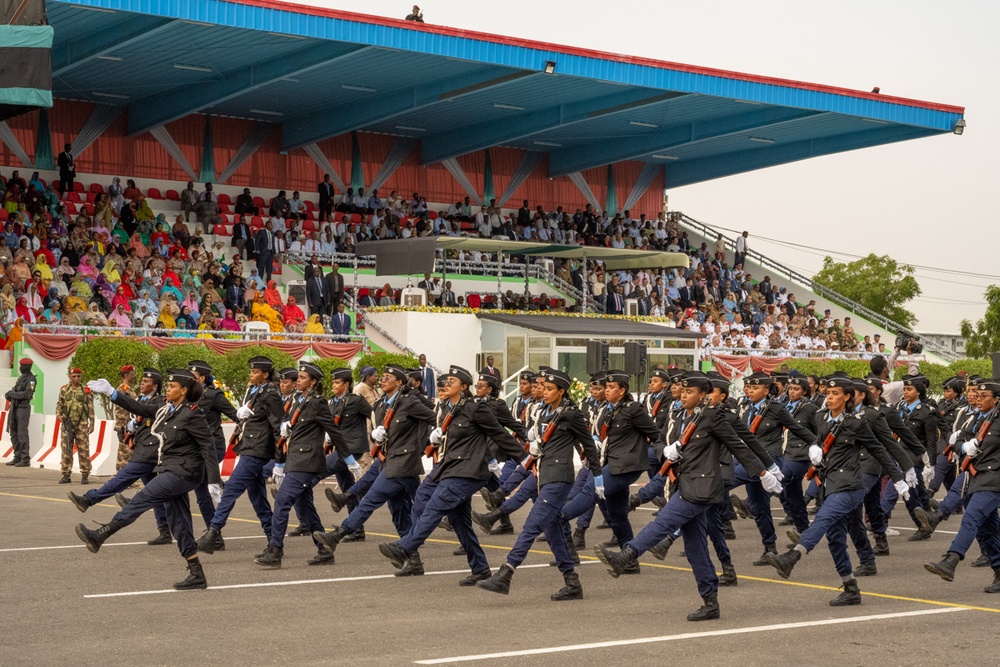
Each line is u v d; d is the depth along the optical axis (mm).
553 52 36875
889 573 13516
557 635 9805
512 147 53125
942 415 18672
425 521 12234
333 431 13398
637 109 44781
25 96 27422
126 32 32969
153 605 10891
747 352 43688
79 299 33062
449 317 39062
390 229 45562
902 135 46844
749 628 10227
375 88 41406
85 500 13578
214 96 39781
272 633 9727
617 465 14078
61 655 8883
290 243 42375
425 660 8812
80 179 43125
